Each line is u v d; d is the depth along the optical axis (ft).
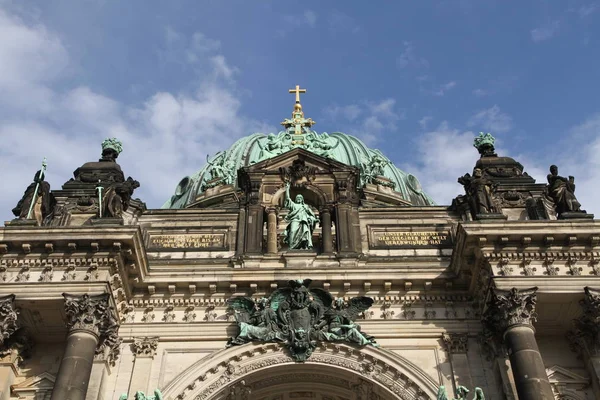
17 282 118.11
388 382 120.06
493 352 120.16
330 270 128.36
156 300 128.36
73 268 120.37
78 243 120.67
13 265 120.57
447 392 118.32
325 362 121.90
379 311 128.06
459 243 124.67
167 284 127.95
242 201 146.61
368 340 123.44
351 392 125.29
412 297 128.77
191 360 122.62
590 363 119.85
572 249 121.80
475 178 141.38
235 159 208.85
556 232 120.98
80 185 147.43
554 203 136.77
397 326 126.00
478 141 164.76
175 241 141.59
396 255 139.03
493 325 118.73
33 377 120.57
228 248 140.36
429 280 128.16
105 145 161.17
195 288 128.16
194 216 146.41
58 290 116.78
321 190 148.56
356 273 128.36
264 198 148.05
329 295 126.72
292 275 128.16
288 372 123.44
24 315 119.75
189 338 124.67
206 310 128.26
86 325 112.98
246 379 121.60
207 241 141.59
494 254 121.19
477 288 126.00
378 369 121.49
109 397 117.19
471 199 138.00
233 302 126.82
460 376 120.06
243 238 139.95
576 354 124.67
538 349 117.19
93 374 113.91
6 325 114.62
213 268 130.82
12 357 119.14
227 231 143.23
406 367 120.88
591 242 121.49
